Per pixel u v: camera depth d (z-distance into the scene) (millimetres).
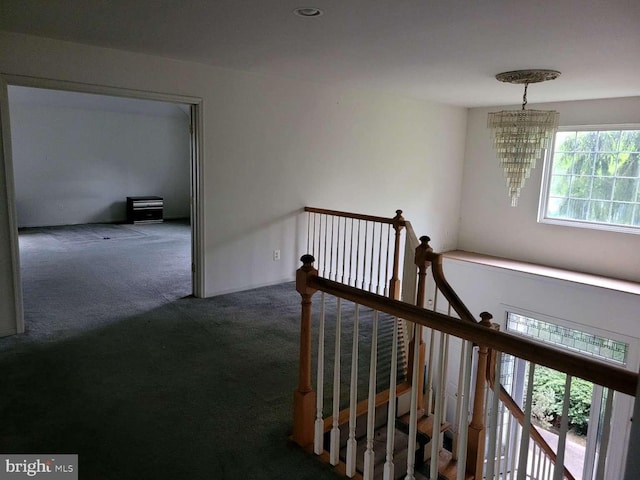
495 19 2646
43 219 8727
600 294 5324
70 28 3029
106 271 5441
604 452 1233
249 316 4039
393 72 4262
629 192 5637
